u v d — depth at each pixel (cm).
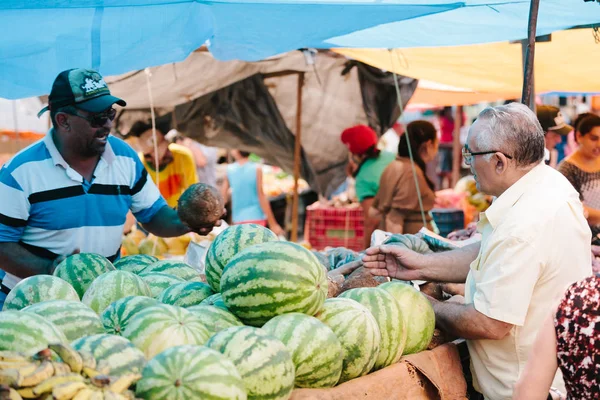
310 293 283
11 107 1009
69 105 382
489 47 676
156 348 249
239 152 989
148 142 771
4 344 238
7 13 384
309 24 433
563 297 241
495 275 312
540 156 318
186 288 331
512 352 320
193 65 725
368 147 812
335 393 272
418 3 416
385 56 695
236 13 418
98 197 413
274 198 1221
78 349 235
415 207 740
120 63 426
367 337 288
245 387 241
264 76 804
